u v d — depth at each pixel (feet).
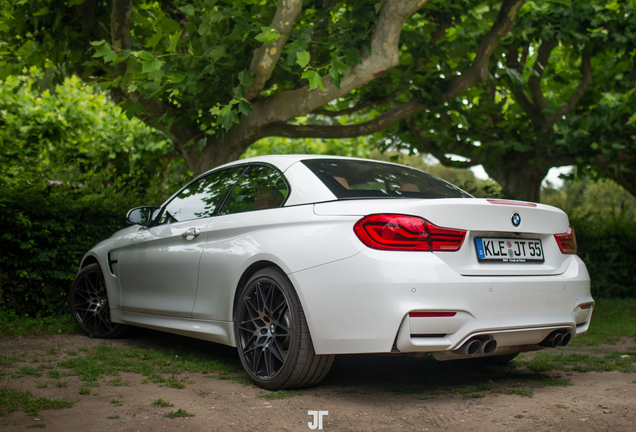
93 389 10.08
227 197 12.37
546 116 31.07
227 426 8.17
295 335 9.66
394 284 8.60
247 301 10.69
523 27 26.17
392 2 18.54
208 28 17.72
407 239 8.83
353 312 8.89
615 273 32.91
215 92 20.30
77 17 20.51
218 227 11.75
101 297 15.90
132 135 38.37
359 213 9.27
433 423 8.35
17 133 34.55
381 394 10.06
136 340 15.44
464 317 8.82
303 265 9.53
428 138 33.40
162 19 17.69
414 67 24.81
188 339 15.67
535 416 8.63
